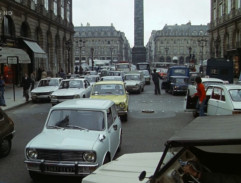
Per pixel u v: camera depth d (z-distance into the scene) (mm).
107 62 86688
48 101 23812
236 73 49969
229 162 4324
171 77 30078
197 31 156000
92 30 160750
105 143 7344
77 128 7699
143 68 62688
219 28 60062
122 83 16094
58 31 54312
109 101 9172
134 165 5160
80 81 21406
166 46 157125
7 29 34188
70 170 6727
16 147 10555
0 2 31328
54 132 7570
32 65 38688
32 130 13375
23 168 8289
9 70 36812
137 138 11734
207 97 14102
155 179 3938
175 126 13992
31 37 41000
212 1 66562
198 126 4441
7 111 18953
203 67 41750
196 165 4227
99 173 4945
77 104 8469
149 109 19250
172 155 4230
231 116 4914
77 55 159625
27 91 22797
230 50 51469
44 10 45938
